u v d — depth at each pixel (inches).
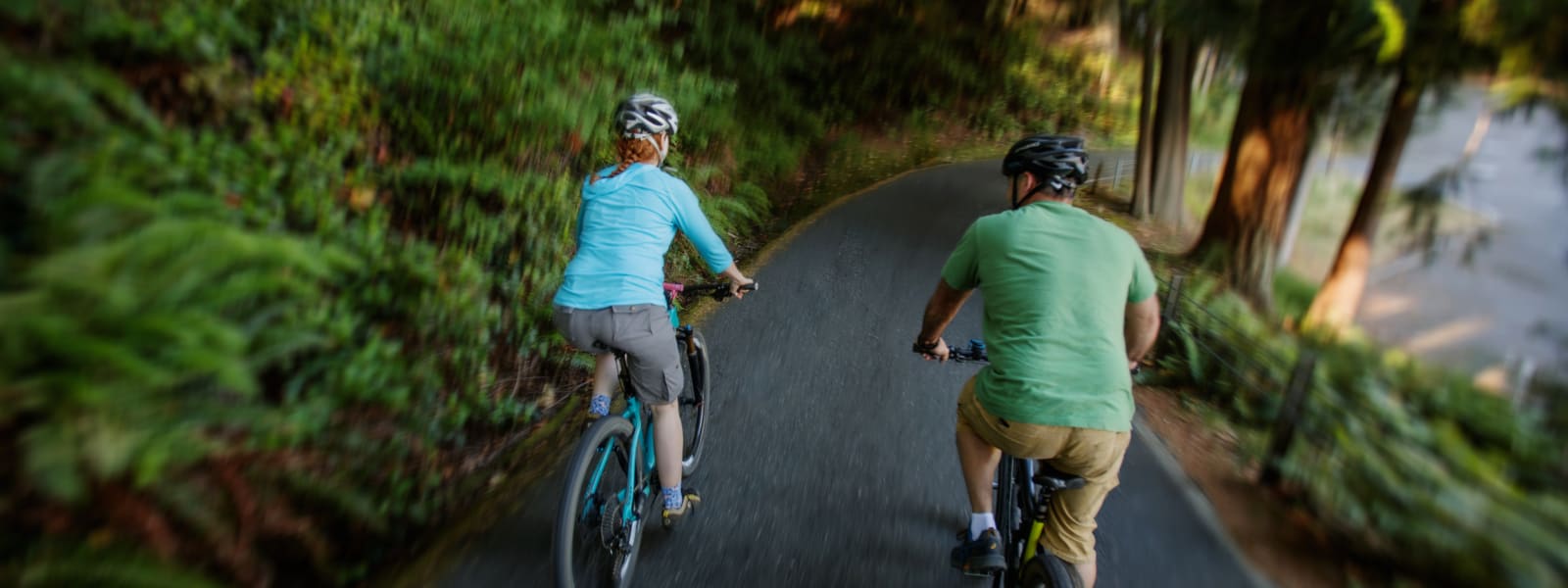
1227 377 209.8
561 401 169.5
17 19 105.1
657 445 117.2
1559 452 222.7
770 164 470.6
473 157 187.3
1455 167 383.2
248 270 103.3
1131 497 151.0
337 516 112.3
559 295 106.7
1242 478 164.2
